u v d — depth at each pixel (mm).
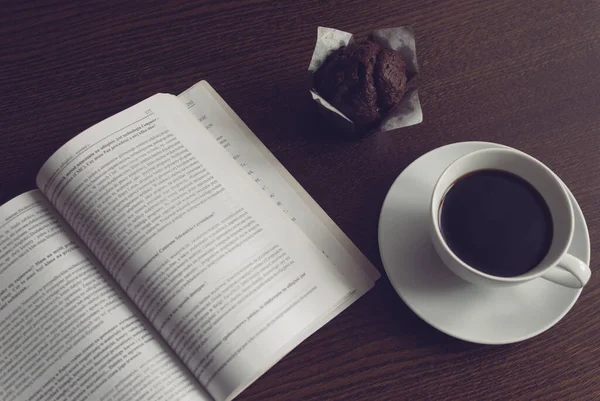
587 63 649
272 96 638
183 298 558
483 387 575
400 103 597
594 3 658
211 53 649
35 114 630
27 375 555
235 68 646
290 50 651
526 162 552
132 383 552
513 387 575
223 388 550
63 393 551
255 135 625
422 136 629
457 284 571
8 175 614
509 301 566
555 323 561
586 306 588
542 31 657
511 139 628
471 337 555
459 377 576
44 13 654
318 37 582
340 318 585
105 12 656
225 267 568
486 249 553
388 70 584
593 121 633
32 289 565
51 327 561
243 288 566
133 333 563
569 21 658
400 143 627
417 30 658
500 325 561
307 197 609
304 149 625
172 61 646
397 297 590
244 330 556
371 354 580
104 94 635
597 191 614
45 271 569
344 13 658
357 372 576
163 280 562
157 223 572
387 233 582
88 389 551
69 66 642
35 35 649
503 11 660
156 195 580
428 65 647
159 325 561
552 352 580
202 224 576
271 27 657
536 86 642
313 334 582
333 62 595
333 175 620
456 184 568
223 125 624
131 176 582
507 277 541
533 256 548
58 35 649
